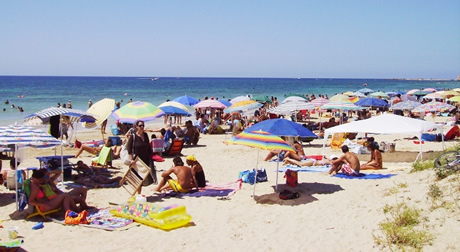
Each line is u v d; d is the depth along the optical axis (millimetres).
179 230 7348
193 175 10062
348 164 11391
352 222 7473
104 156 11859
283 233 7156
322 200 9039
